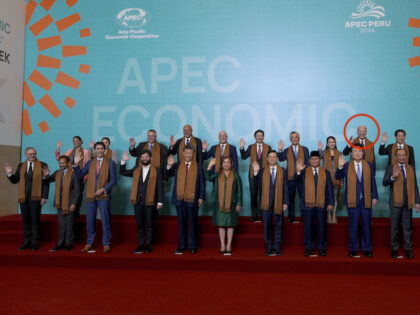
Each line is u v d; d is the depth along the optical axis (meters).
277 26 6.57
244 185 6.55
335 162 5.58
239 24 6.64
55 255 4.58
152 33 6.79
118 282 3.93
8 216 6.36
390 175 4.52
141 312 3.10
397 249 4.45
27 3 6.90
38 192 4.93
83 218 5.82
